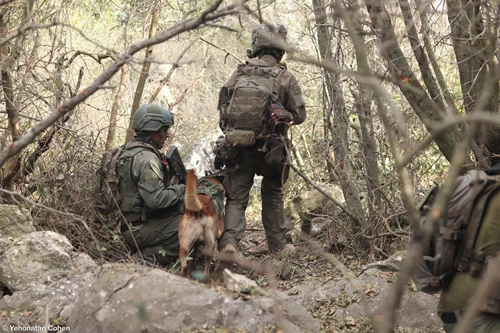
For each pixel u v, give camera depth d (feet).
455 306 8.59
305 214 22.20
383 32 14.28
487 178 8.58
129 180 17.95
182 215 18.30
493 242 8.34
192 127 37.70
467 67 14.85
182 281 11.18
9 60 16.94
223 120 19.04
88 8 29.19
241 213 18.61
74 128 20.92
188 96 40.06
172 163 18.75
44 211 19.21
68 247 15.47
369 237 18.63
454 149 15.12
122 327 10.66
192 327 10.57
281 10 28.12
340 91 19.03
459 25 14.12
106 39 32.09
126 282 11.20
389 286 14.85
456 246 8.60
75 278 13.78
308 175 27.30
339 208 22.12
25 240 15.06
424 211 8.90
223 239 18.01
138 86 23.12
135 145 18.19
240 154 18.60
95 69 32.91
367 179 19.49
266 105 17.94
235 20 32.58
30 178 19.81
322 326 13.85
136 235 18.07
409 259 5.43
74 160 19.93
